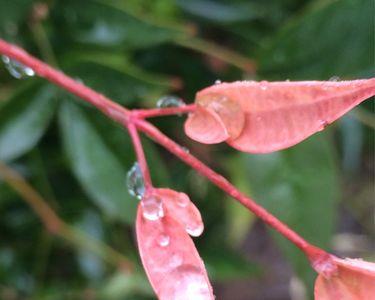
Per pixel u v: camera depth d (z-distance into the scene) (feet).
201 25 0.81
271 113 0.45
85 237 0.78
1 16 0.67
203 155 0.86
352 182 1.11
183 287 0.42
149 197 0.45
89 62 0.66
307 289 0.64
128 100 0.67
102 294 0.82
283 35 0.66
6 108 0.66
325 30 0.66
